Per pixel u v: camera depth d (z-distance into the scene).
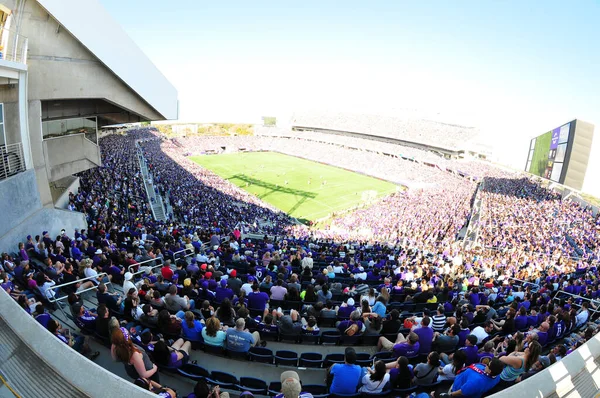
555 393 4.66
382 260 18.59
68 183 24.44
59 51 16.62
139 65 19.95
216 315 7.81
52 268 9.66
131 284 8.98
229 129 138.12
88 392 4.02
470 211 45.88
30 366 4.48
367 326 7.97
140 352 5.26
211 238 18.64
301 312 9.78
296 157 102.56
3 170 12.78
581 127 45.38
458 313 9.33
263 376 6.85
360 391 5.76
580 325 10.08
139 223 21.69
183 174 55.94
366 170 81.56
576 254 27.81
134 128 111.75
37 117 15.77
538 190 54.94
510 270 18.81
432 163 87.38
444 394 5.14
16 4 14.48
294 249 19.02
